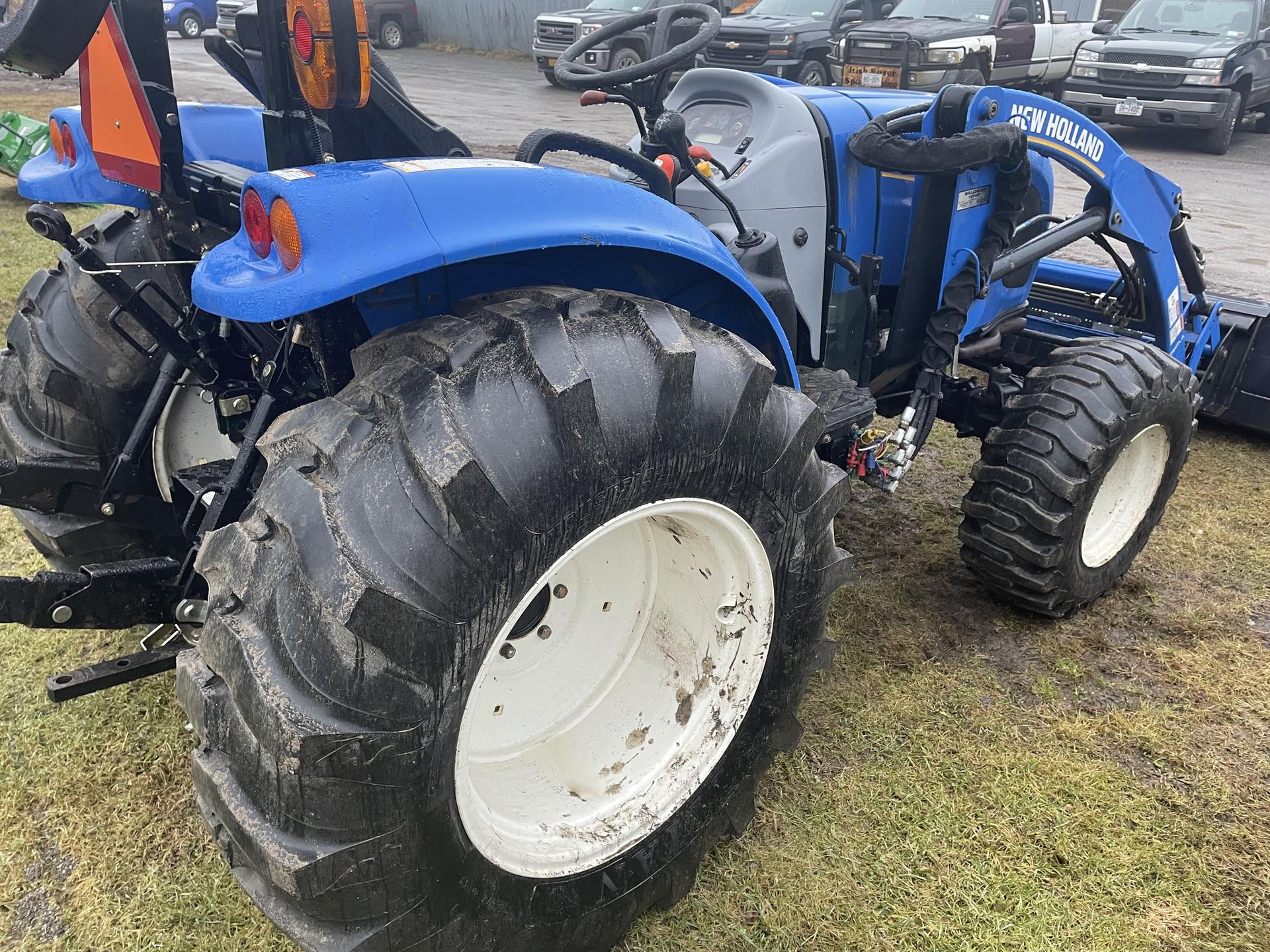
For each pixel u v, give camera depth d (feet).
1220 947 6.48
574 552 5.11
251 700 4.41
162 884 6.66
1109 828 7.39
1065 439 8.84
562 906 5.73
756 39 40.34
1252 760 8.14
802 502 6.25
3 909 6.49
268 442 4.94
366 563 4.38
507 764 6.37
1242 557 11.34
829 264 9.48
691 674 6.66
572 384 4.79
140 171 6.56
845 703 8.67
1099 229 10.83
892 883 6.89
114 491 7.74
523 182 5.18
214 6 67.87
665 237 5.75
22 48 4.70
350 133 5.96
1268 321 13.20
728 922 6.55
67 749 7.75
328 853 4.52
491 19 66.18
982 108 8.61
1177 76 36.50
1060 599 9.59
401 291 5.50
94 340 7.57
